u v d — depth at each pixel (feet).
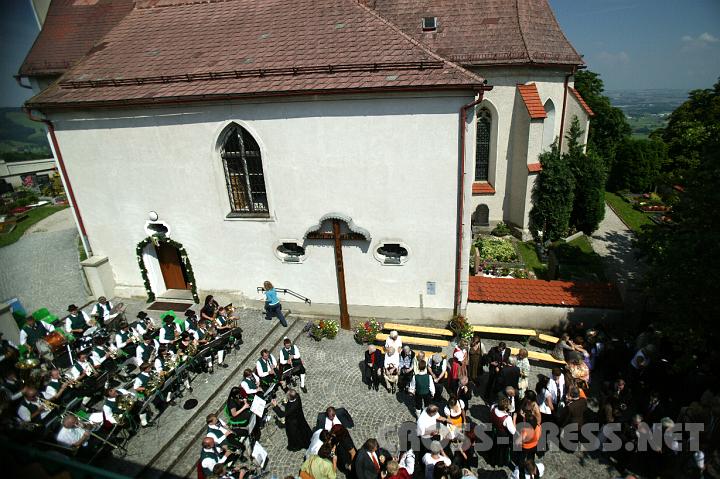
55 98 48.85
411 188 46.57
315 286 53.01
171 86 47.24
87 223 55.47
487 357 41.19
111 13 71.72
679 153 119.34
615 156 120.06
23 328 40.50
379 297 52.16
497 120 75.77
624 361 41.55
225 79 46.42
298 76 44.70
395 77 42.37
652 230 42.29
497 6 72.64
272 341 49.14
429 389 36.29
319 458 28.68
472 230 82.79
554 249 74.38
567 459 34.19
